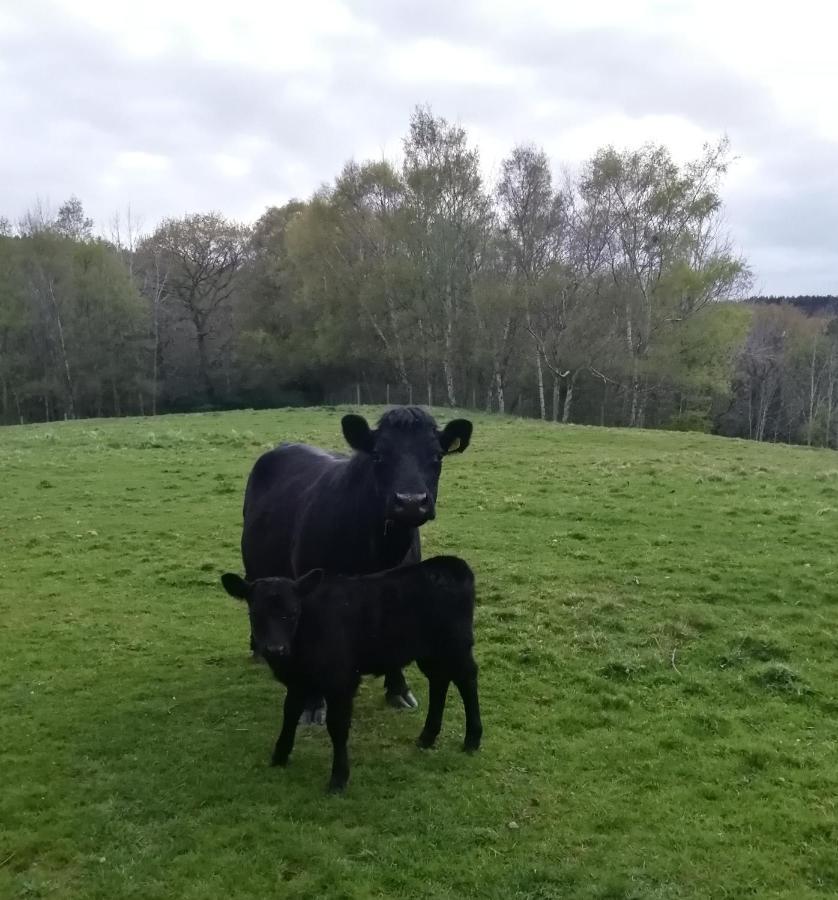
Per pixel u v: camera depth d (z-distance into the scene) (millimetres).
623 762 5555
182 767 5539
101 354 51531
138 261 62188
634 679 6996
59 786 5301
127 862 4488
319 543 6395
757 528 11969
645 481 15719
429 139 42688
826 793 5129
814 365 55969
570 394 42375
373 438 5992
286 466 7602
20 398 53469
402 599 5395
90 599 9406
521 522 12695
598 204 41562
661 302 40781
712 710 6363
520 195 41656
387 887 4246
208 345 59094
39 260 50438
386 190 45406
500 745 5812
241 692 6824
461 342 43938
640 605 8719
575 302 41250
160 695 6777
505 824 4797
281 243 56156
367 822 4852
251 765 5566
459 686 5684
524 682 6922
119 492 15578
